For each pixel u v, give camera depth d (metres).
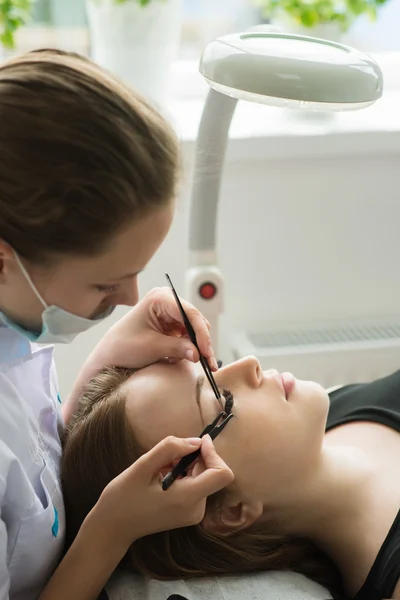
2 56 1.69
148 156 0.72
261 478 1.03
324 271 1.70
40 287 0.78
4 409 0.91
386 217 1.67
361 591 1.03
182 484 0.89
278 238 1.65
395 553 1.00
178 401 1.03
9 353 0.94
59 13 1.70
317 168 1.60
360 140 1.57
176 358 1.08
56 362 1.66
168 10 1.54
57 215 0.71
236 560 1.05
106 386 1.09
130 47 1.56
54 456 1.06
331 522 1.08
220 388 1.04
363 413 1.24
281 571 1.06
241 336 1.66
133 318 1.12
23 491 0.89
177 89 1.81
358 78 0.91
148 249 0.78
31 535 0.92
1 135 0.69
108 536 0.92
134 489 0.89
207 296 1.25
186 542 1.04
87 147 0.69
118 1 1.50
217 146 1.14
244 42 0.96
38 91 0.70
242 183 1.58
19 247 0.74
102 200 0.70
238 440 1.01
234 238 1.63
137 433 1.03
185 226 1.57
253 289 1.69
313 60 0.91
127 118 0.71
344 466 1.09
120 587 1.02
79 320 0.82
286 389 1.06
